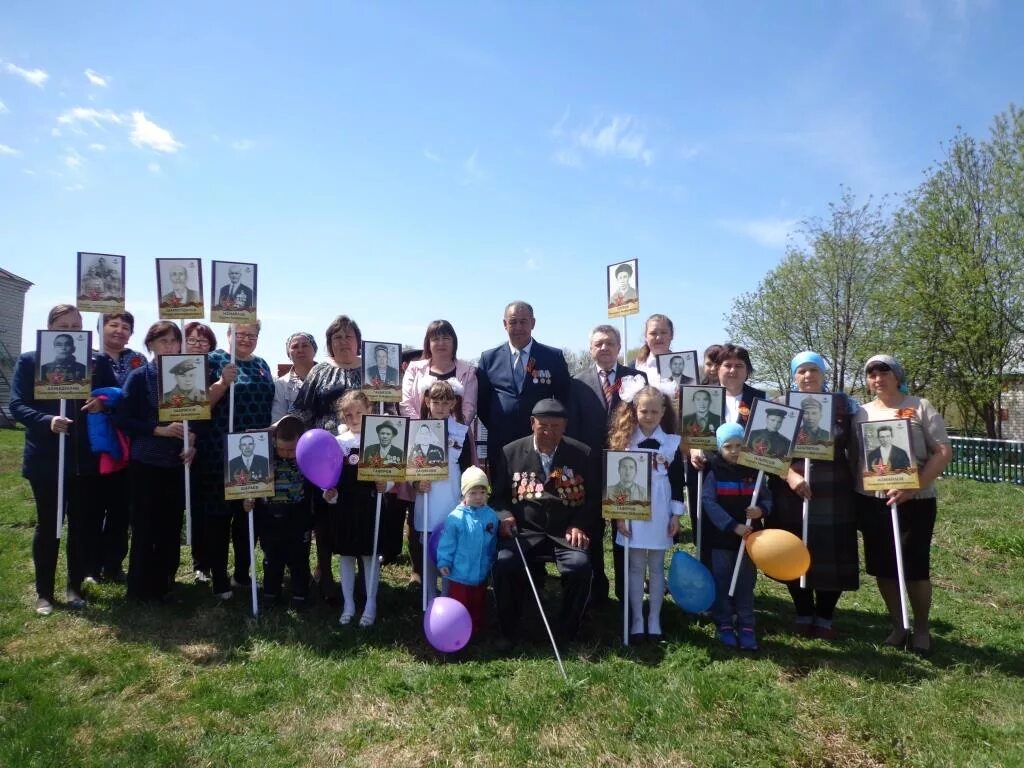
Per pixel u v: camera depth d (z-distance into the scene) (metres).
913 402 4.61
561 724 3.52
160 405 4.89
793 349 28.94
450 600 4.40
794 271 28.94
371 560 5.03
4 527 7.71
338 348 5.75
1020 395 29.83
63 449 4.88
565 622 4.60
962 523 9.91
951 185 23.30
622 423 4.89
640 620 4.71
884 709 3.68
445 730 3.45
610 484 4.59
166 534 5.24
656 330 6.51
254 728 3.48
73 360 4.96
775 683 4.00
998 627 5.21
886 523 4.60
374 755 3.25
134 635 4.60
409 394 5.73
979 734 3.47
